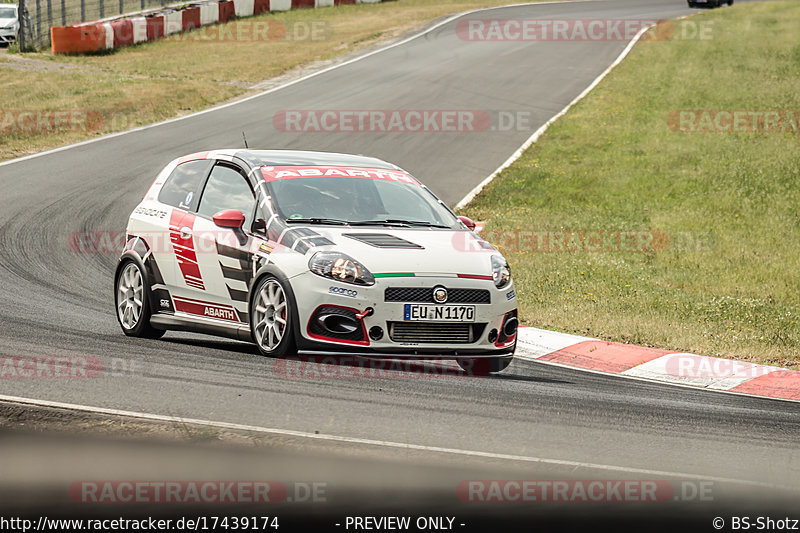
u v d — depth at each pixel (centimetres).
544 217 6391
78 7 15975
